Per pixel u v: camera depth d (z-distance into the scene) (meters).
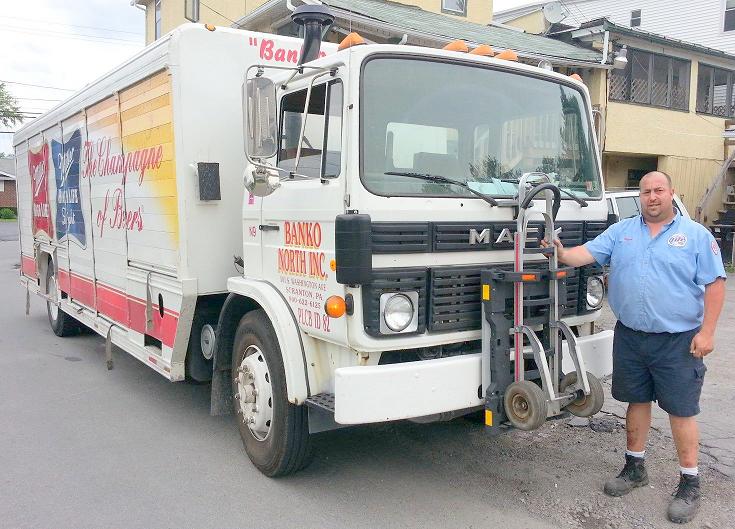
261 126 3.87
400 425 5.61
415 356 4.00
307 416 4.32
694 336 3.91
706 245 3.81
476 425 5.54
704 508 4.06
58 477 4.64
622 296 4.06
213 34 5.04
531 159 4.46
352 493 4.36
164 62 5.03
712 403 5.98
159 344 5.89
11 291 14.48
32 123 9.48
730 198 19.84
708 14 23.98
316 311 3.98
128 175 5.96
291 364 4.10
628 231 4.08
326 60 3.90
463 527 3.89
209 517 4.05
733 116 20.31
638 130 17.53
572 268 4.24
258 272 4.66
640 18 25.77
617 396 4.24
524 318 3.92
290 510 4.13
